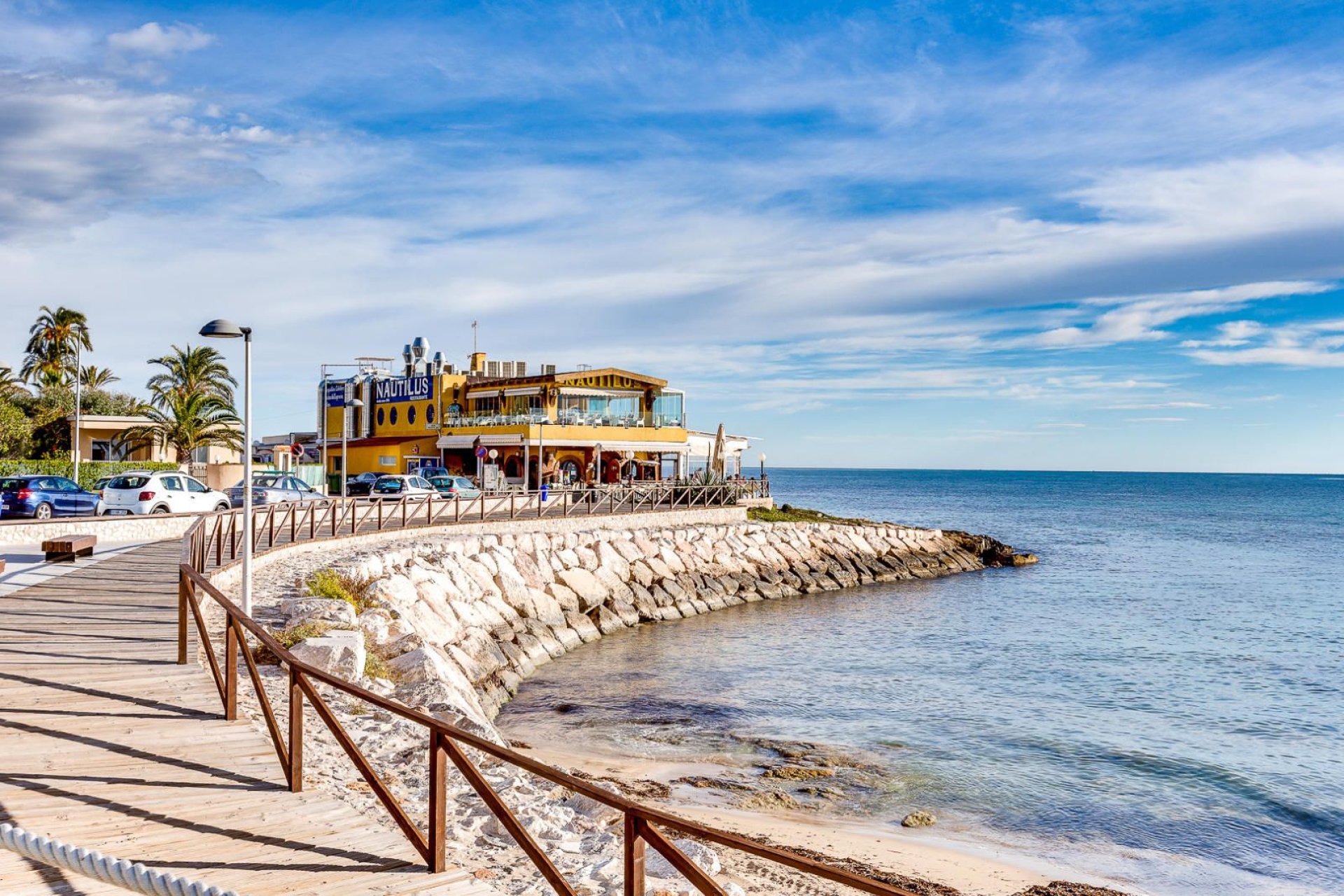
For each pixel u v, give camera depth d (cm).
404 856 679
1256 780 1862
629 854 502
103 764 816
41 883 596
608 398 5916
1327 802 1748
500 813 596
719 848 1309
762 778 1758
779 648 3153
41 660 1159
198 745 883
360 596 2227
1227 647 3341
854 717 2255
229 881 621
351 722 1252
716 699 2381
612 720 2147
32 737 871
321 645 1443
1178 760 1992
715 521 5084
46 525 2733
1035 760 1964
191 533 1598
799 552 5000
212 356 5812
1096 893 1315
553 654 2931
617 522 4475
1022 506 14800
